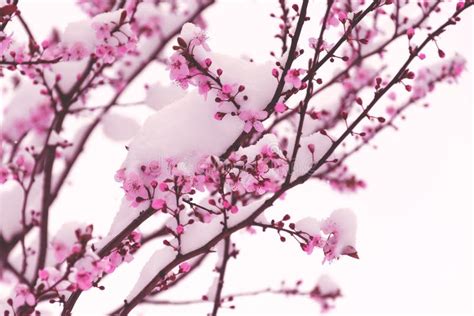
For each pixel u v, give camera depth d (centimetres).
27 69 314
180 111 225
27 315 206
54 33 404
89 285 198
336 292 419
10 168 285
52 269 202
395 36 323
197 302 367
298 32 209
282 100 218
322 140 232
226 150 220
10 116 387
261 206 219
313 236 223
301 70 210
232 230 221
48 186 345
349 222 231
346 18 219
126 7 350
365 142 379
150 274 240
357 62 329
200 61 205
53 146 351
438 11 314
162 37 418
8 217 363
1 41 239
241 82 214
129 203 235
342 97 397
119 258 235
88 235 189
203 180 216
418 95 403
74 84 338
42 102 387
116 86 427
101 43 273
